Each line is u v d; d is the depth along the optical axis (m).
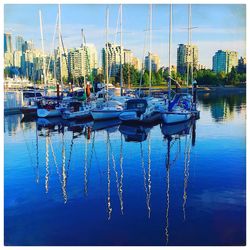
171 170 12.41
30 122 25.39
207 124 22.92
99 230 7.66
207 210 8.67
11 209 8.91
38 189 10.51
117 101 26.66
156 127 22.44
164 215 8.38
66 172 12.37
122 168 12.79
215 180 11.16
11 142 17.83
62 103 28.19
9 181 11.35
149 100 25.41
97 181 11.27
